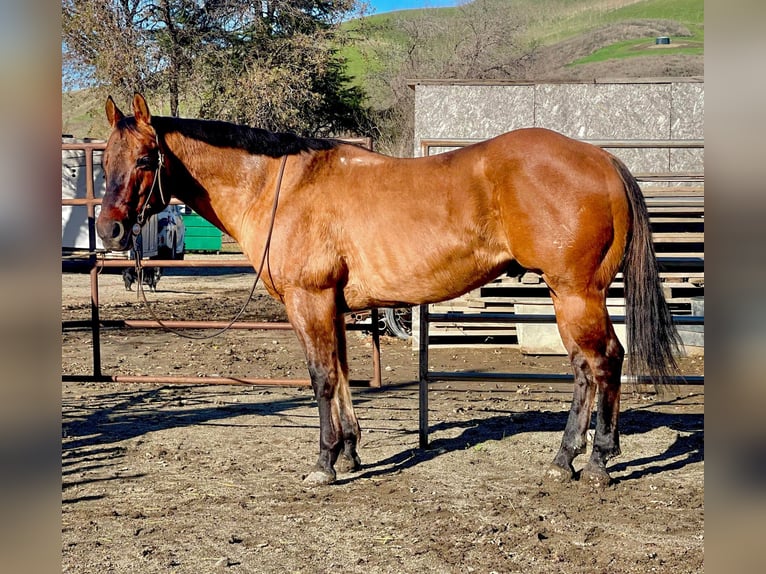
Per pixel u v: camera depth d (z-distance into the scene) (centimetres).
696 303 858
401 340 1012
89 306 1263
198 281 1748
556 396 691
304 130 2359
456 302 927
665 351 429
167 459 501
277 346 963
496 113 1002
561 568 337
